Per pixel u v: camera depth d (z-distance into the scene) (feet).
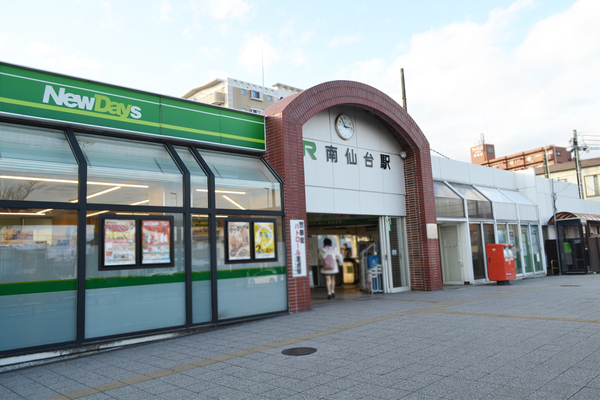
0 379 20.06
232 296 31.55
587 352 19.42
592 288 45.57
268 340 25.44
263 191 35.09
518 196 72.38
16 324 22.30
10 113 25.05
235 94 185.57
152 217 28.07
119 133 29.78
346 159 44.78
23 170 23.71
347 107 45.96
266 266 34.12
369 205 46.52
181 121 32.81
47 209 24.06
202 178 31.30
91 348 24.45
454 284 57.62
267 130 38.63
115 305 25.76
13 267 22.57
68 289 24.18
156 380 18.49
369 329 27.07
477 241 58.90
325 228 64.95
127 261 26.58
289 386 16.70
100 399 16.35
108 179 26.73
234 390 16.58
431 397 14.76
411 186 51.11
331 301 43.42
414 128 50.52
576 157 105.29
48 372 20.90
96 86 28.78
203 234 30.63
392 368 18.40
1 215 22.63
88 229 25.34
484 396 14.60
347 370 18.43
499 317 29.27
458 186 61.16
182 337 27.96
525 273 66.39
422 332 25.46
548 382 15.66
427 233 49.39
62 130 27.66
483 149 219.82
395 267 49.93
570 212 75.87
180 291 28.76
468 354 20.06
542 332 23.94
